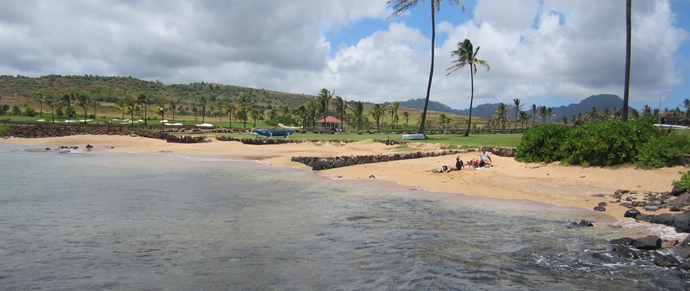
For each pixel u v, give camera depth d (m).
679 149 17.88
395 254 8.83
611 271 7.68
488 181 19.77
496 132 81.19
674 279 7.23
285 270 7.84
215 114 164.75
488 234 10.46
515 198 15.95
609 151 20.08
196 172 25.64
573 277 7.41
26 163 31.39
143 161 33.31
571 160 21.67
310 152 37.53
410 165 26.23
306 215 12.98
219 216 12.83
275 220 12.24
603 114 139.00
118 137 69.00
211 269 7.90
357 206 14.55
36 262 8.32
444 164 25.84
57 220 12.15
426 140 41.09
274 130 57.97
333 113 149.00
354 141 46.09
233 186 19.66
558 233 10.49
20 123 89.12
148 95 189.88
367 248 9.30
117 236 10.32
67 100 126.56
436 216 12.76
